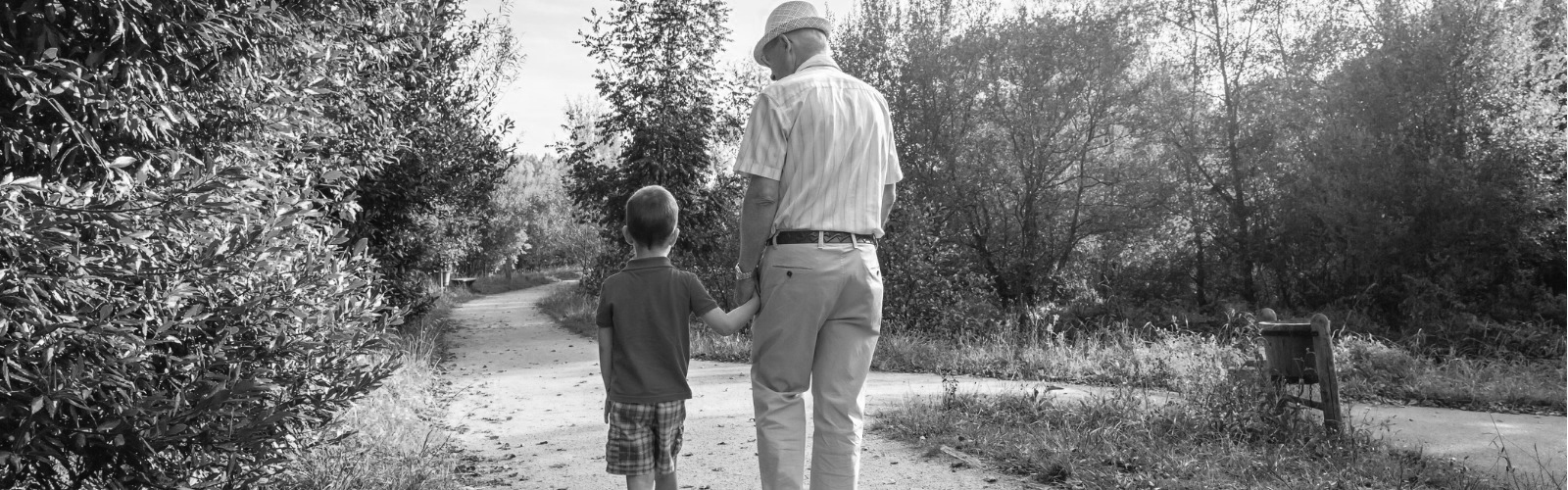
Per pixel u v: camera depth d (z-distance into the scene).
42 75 2.70
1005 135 21.11
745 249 2.87
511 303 32.72
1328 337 5.34
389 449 4.93
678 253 17.67
